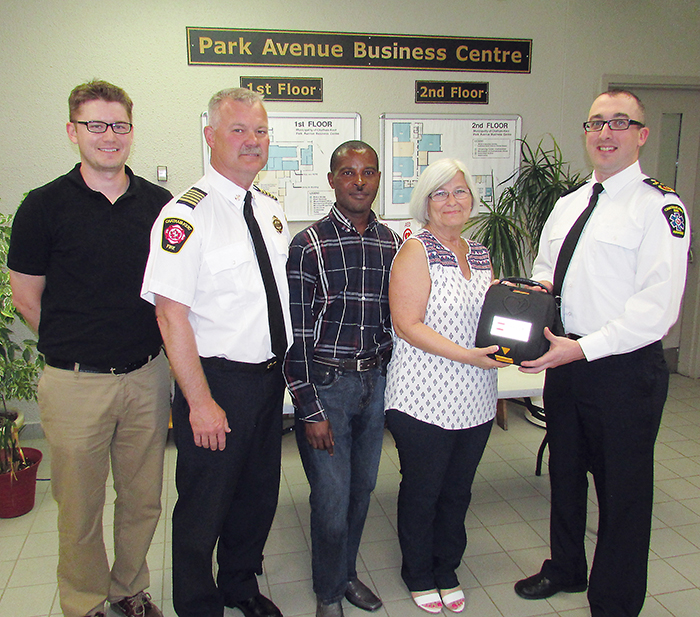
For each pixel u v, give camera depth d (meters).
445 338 1.60
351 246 1.62
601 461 1.69
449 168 1.63
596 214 1.69
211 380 1.54
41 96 2.98
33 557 2.16
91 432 1.62
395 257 1.67
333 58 3.28
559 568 1.91
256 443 1.67
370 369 1.69
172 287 1.41
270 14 3.16
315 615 1.86
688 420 3.47
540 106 3.62
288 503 2.59
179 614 1.63
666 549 2.19
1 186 3.02
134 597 1.83
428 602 1.87
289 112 3.28
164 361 1.79
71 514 1.65
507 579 2.03
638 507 1.65
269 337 1.57
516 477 2.80
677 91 3.92
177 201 1.48
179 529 1.60
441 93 3.46
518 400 3.53
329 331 1.64
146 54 3.06
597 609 1.74
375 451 1.78
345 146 1.60
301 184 3.37
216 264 1.47
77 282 1.59
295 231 3.43
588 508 2.49
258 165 1.54
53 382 1.62
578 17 3.55
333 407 1.65
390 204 3.51
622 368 1.59
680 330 4.32
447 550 1.88
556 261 1.79
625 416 1.61
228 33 3.12
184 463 1.57
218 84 3.16
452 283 1.65
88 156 1.56
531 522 2.40
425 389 1.67
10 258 1.59
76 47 2.97
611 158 1.63
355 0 3.24
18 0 2.87
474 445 1.77
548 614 1.85
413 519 1.81
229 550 1.81
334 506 1.71
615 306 1.62
